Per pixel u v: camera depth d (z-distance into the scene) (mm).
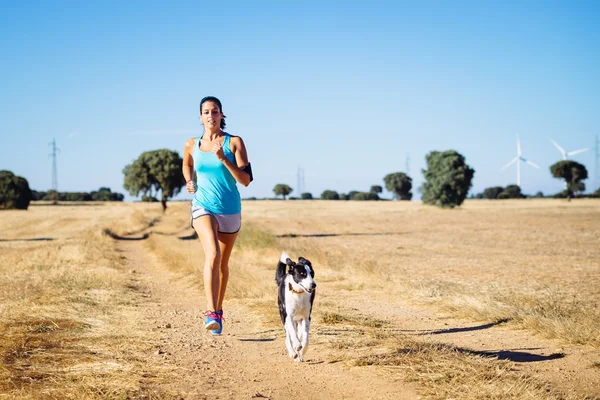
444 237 31562
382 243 27562
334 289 12500
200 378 5605
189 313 9812
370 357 6254
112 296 11047
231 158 6180
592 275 14633
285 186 167500
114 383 5168
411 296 11164
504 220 49219
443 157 86438
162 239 28812
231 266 14320
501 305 9539
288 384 5492
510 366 6000
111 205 102875
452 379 5309
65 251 20984
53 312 8711
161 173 71938
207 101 6129
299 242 23953
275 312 9305
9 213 70438
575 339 7250
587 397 5051
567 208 73188
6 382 5078
